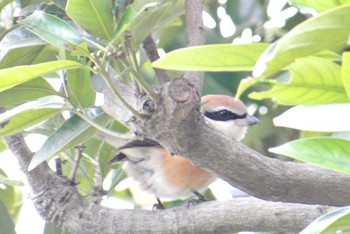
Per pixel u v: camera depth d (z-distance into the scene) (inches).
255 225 230.2
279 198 178.2
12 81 162.6
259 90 353.1
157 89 168.1
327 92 143.9
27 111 213.2
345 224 146.3
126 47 170.4
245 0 356.2
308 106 147.7
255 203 231.3
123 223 242.8
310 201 179.5
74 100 224.4
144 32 188.1
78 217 247.3
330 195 177.8
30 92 220.1
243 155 171.0
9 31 246.8
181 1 250.7
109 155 291.3
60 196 250.1
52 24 183.3
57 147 212.5
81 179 299.3
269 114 360.2
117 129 278.1
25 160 251.6
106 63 177.0
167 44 336.8
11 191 329.4
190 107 162.9
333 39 110.5
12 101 222.4
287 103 146.9
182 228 237.8
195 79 249.6
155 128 168.1
